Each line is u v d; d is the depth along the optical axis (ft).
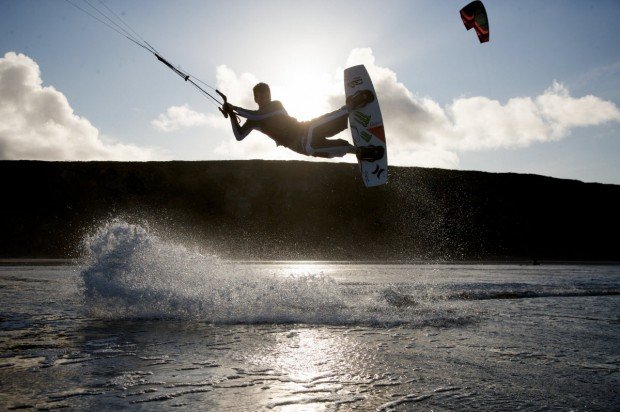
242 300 22.16
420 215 186.19
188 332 15.98
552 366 12.00
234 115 19.80
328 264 90.07
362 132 21.30
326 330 16.62
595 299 27.58
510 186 208.95
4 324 17.08
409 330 16.74
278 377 10.75
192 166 197.88
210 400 9.12
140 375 10.77
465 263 114.01
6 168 184.85
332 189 193.16
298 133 19.10
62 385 9.96
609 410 8.86
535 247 179.11
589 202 209.26
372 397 9.45
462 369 11.60
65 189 180.04
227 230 171.73
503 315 20.56
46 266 72.08
